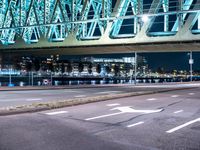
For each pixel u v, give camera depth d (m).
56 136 9.59
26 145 8.41
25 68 166.88
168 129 10.95
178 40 39.28
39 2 55.47
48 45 50.53
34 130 10.49
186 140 9.23
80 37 47.62
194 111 16.28
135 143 8.80
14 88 40.41
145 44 42.59
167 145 8.60
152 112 15.70
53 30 51.31
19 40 54.84
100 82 78.19
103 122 12.36
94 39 46.81
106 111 15.94
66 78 137.00
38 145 8.42
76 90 39.50
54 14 48.75
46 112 15.35
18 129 10.63
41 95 28.66
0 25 60.66
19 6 56.16
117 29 44.44
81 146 8.38
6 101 21.66
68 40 47.97
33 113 14.92
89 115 14.36
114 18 42.28
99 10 48.00
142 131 10.55
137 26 42.75
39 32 52.28
